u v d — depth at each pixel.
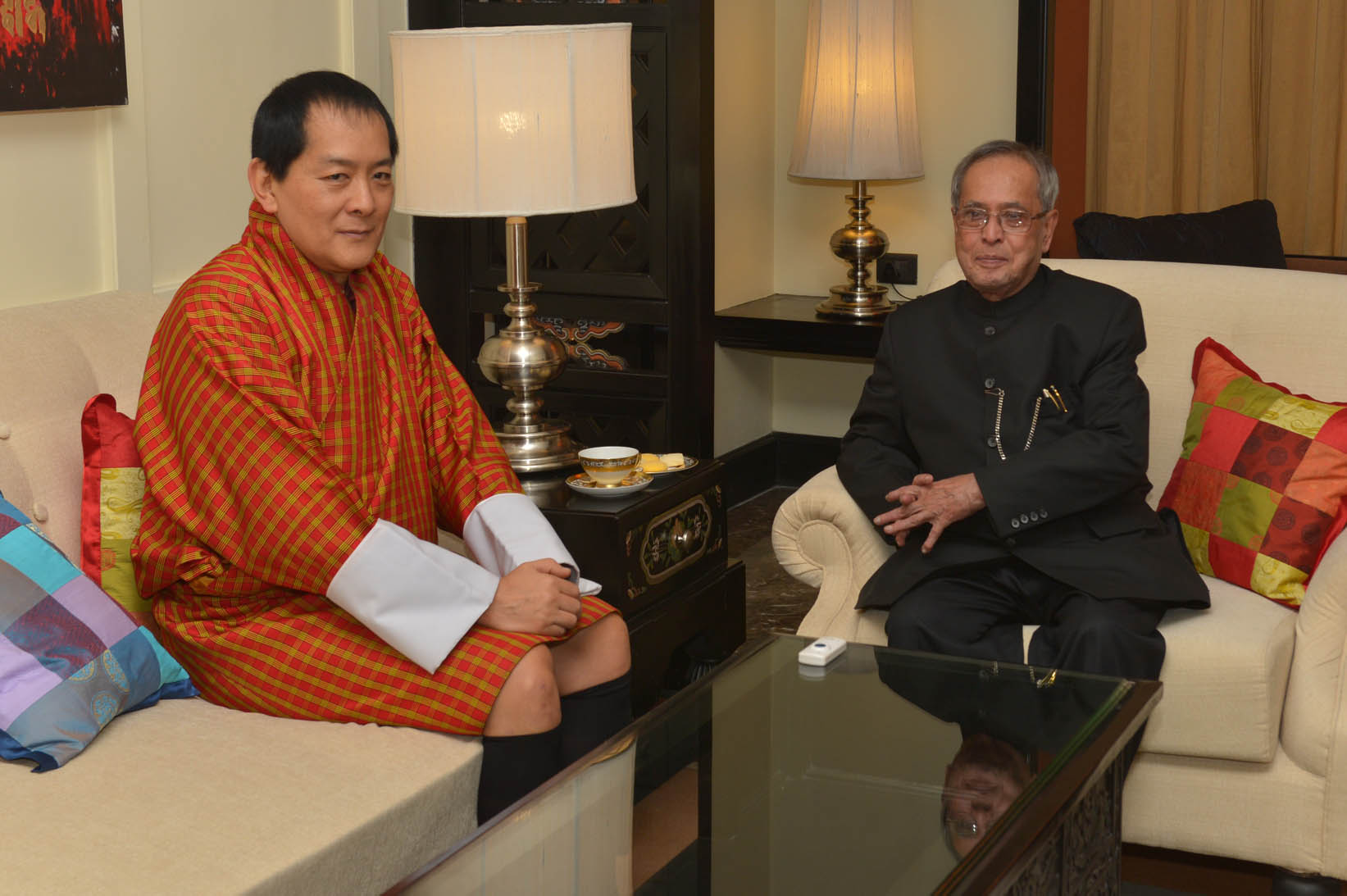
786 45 4.52
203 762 1.66
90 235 2.65
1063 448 2.20
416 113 2.34
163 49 2.82
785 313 4.25
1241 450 2.32
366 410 1.98
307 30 3.23
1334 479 2.23
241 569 1.86
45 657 1.67
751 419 4.61
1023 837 1.41
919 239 4.44
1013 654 2.17
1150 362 2.55
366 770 1.69
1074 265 2.68
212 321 1.88
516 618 1.88
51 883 1.37
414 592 1.82
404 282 2.17
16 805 1.52
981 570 2.30
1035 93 4.09
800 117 4.20
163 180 2.85
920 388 2.38
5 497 1.87
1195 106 4.57
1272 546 2.25
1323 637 2.07
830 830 1.47
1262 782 2.08
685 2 3.69
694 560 2.54
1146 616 2.13
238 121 3.04
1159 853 2.31
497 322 4.06
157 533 1.92
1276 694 2.06
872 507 2.35
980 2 4.23
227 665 1.88
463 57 2.29
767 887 1.37
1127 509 2.29
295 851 1.47
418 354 2.14
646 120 3.81
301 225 1.93
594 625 2.04
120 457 1.96
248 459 1.83
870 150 4.06
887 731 1.71
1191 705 2.07
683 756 1.66
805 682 1.89
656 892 1.37
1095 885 1.72
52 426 1.98
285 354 1.91
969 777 1.57
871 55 4.03
